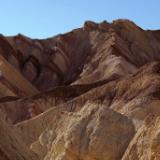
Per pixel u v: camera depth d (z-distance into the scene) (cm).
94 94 5750
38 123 4516
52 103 6981
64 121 3491
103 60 9950
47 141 3447
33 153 2158
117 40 10750
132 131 2900
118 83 5841
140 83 5588
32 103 6881
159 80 5522
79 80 9319
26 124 4516
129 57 10312
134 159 2527
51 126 3647
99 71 9344
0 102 7188
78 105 5488
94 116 3095
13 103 6888
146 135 2534
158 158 2278
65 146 2992
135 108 4603
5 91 7800
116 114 3038
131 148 2597
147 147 2453
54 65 11019
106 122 2994
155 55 11169
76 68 10788
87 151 2898
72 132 3044
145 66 6109
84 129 3042
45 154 3366
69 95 7081
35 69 11244
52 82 10619
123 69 9038
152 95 5106
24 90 8631
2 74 8450
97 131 2953
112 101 5578
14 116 6669
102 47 10762
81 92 7212
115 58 9612
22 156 1816
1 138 1744
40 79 10856
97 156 2848
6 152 1639
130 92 5534
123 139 2870
